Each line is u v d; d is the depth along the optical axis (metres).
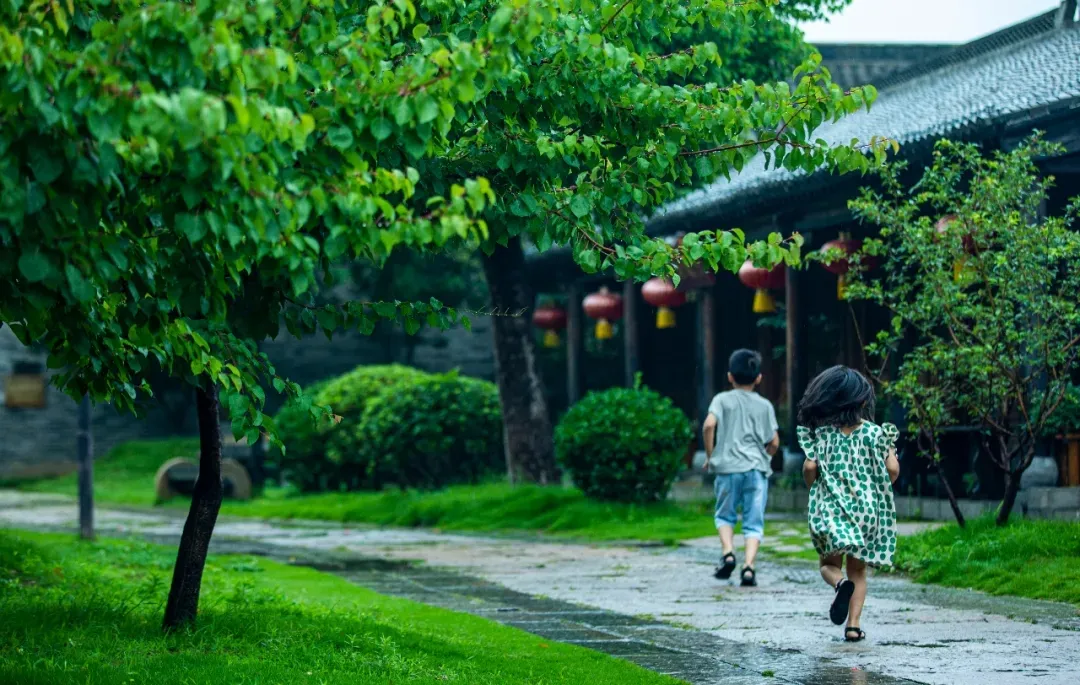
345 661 7.36
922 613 10.51
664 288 25.36
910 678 7.76
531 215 7.03
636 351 28.52
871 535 9.17
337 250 5.33
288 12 5.45
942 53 25.67
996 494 17.11
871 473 9.30
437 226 5.10
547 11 5.79
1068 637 9.23
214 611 9.00
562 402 40.12
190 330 6.38
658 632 9.78
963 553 12.87
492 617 10.75
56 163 4.74
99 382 7.28
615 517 20.36
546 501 22.06
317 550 18.16
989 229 12.98
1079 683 7.56
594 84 6.75
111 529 23.58
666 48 18.17
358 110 5.39
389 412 29.11
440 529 22.42
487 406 29.55
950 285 13.25
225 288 5.86
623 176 7.04
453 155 7.08
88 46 4.67
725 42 18.64
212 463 8.28
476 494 24.50
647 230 24.09
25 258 4.93
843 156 7.12
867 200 13.71
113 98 4.57
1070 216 13.36
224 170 4.61
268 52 4.73
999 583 11.99
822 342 25.64
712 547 16.73
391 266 39.34
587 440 20.84
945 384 13.82
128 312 6.21
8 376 46.81
